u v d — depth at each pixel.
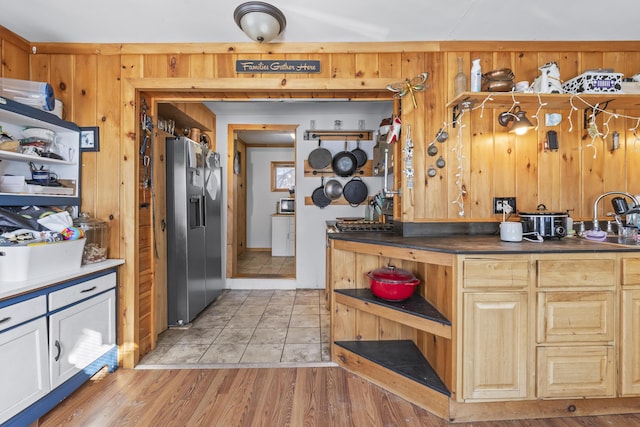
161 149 2.77
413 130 2.26
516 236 1.91
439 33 2.11
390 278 1.98
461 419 1.68
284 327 2.88
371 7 1.82
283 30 2.03
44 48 2.19
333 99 2.39
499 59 2.26
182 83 2.21
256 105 3.69
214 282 3.55
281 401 1.83
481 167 2.29
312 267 4.10
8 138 1.84
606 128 2.30
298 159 4.07
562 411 1.71
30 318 1.55
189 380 2.04
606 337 1.64
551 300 1.63
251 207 6.88
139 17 1.90
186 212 2.89
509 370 1.63
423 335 2.06
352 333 2.26
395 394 1.90
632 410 1.74
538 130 2.30
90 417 1.69
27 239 1.65
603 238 1.98
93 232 2.10
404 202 2.26
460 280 1.61
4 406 1.43
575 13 1.88
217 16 1.89
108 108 2.21
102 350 2.03
